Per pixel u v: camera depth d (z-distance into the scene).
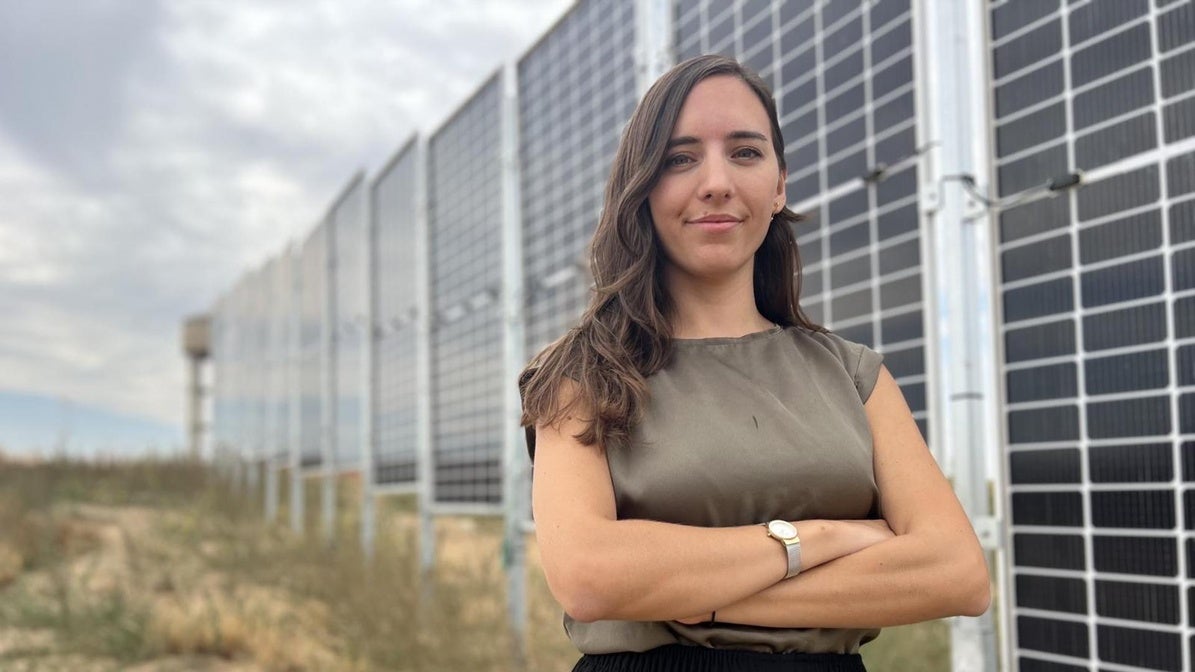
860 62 4.19
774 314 2.15
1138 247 3.02
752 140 1.93
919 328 3.84
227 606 9.03
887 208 4.04
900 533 1.92
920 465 1.98
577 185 6.61
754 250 1.99
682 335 2.02
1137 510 2.99
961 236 3.64
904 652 5.88
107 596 9.63
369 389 12.06
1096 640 3.13
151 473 20.86
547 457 1.89
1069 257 3.28
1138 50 3.04
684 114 1.93
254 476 20.00
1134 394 3.01
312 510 16.86
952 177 3.65
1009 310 3.54
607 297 1.96
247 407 21.62
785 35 4.72
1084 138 3.24
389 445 11.27
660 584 1.73
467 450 8.66
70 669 7.57
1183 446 2.85
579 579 1.74
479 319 8.45
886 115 4.03
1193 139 2.84
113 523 15.36
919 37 3.81
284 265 18.31
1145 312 2.98
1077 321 3.23
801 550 1.78
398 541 11.83
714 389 1.93
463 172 8.97
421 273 9.97
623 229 1.97
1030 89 3.47
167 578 10.52
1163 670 2.90
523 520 7.24
